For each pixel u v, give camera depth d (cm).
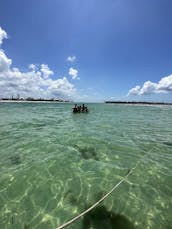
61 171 487
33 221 303
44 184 420
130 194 384
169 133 1066
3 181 425
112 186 418
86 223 296
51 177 453
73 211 329
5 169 489
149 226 291
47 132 1008
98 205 344
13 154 607
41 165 520
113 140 840
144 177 463
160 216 315
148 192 392
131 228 286
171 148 725
